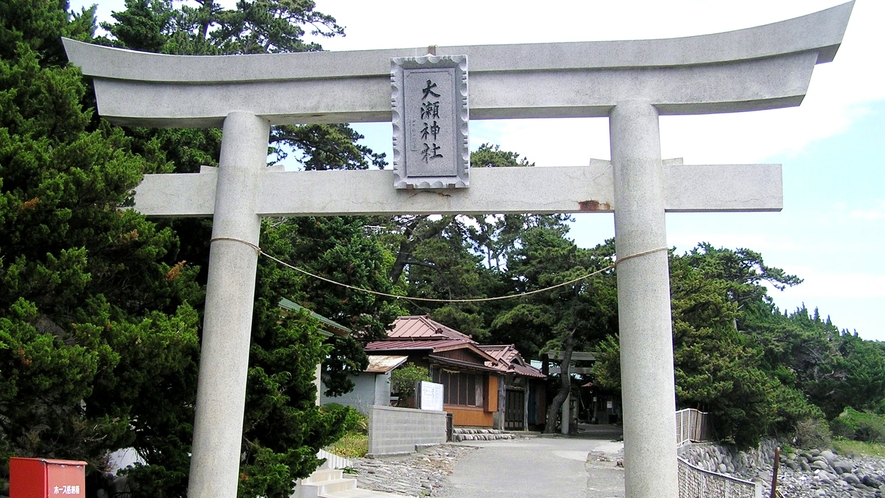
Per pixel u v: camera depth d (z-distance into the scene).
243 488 9.55
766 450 36.84
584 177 9.37
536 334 41.28
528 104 9.52
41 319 8.79
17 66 8.89
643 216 9.00
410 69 9.52
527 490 17.23
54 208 8.08
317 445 11.11
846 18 8.95
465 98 9.41
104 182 8.58
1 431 8.31
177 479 9.20
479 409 33.28
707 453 28.62
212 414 8.95
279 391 10.90
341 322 21.56
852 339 48.28
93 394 8.69
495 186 9.41
